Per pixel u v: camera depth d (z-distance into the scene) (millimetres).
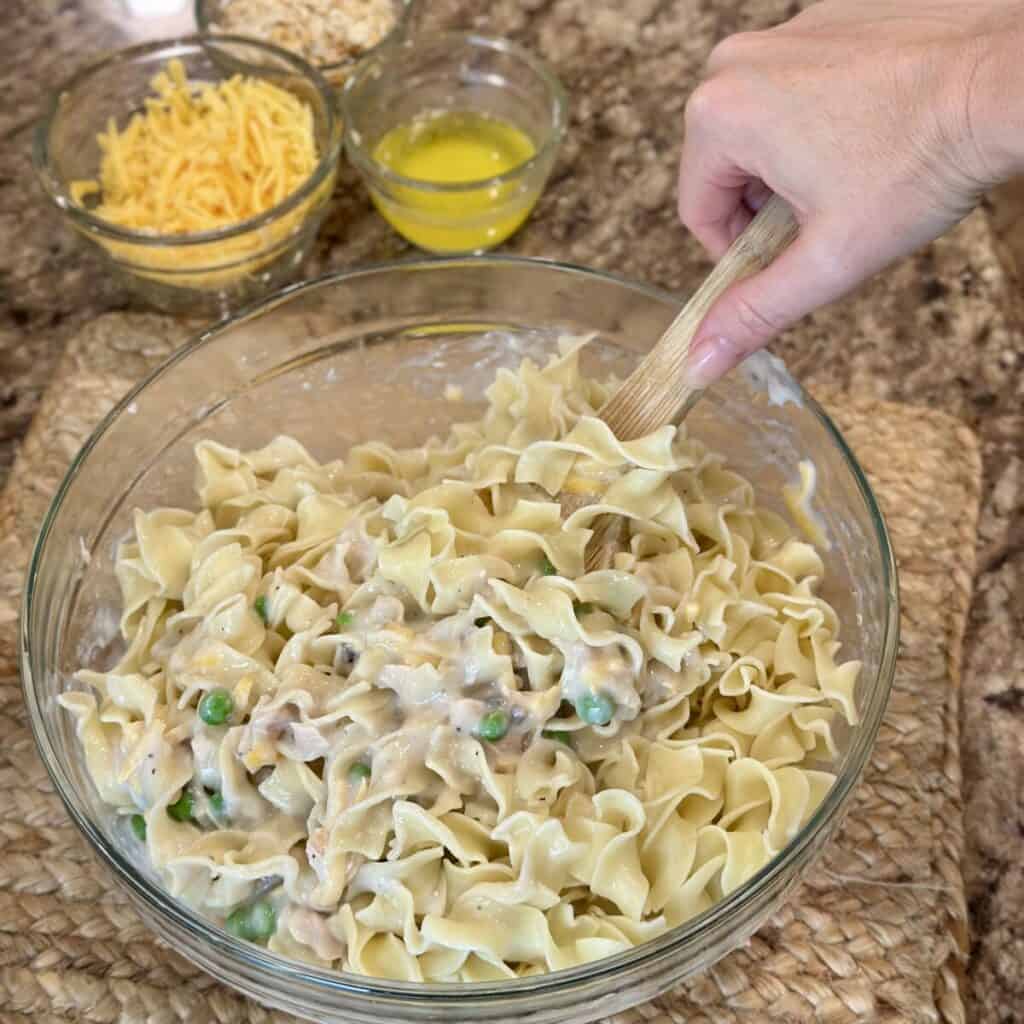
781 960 557
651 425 556
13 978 551
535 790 529
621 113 776
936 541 637
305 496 595
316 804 532
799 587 576
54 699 556
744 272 536
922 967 556
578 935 527
